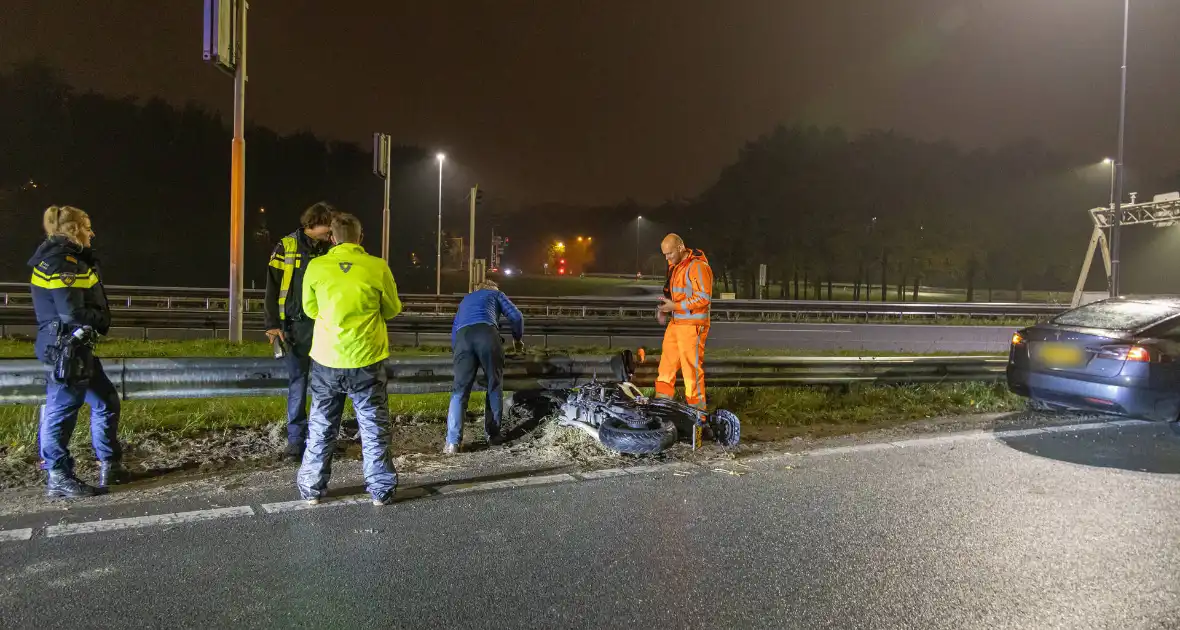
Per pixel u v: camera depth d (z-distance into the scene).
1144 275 50.47
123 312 18.81
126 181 55.59
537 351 7.71
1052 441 7.23
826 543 4.50
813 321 31.20
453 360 6.51
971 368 9.75
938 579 4.00
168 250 57.56
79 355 4.81
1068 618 3.60
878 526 4.80
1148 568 4.19
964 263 41.53
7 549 4.11
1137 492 5.61
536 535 4.54
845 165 45.03
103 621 3.36
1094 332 7.31
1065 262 42.84
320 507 4.93
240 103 13.05
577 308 30.61
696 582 3.92
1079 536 4.66
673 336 7.46
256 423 6.87
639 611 3.59
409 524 4.67
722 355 14.80
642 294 58.91
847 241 42.41
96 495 5.04
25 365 5.77
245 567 3.96
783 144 47.12
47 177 51.19
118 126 54.91
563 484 5.58
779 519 4.91
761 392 8.86
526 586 3.83
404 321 17.73
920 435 7.44
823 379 9.12
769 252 46.38
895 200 42.72
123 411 6.87
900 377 9.42
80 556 4.05
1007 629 3.48
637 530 4.66
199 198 59.66
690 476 5.88
